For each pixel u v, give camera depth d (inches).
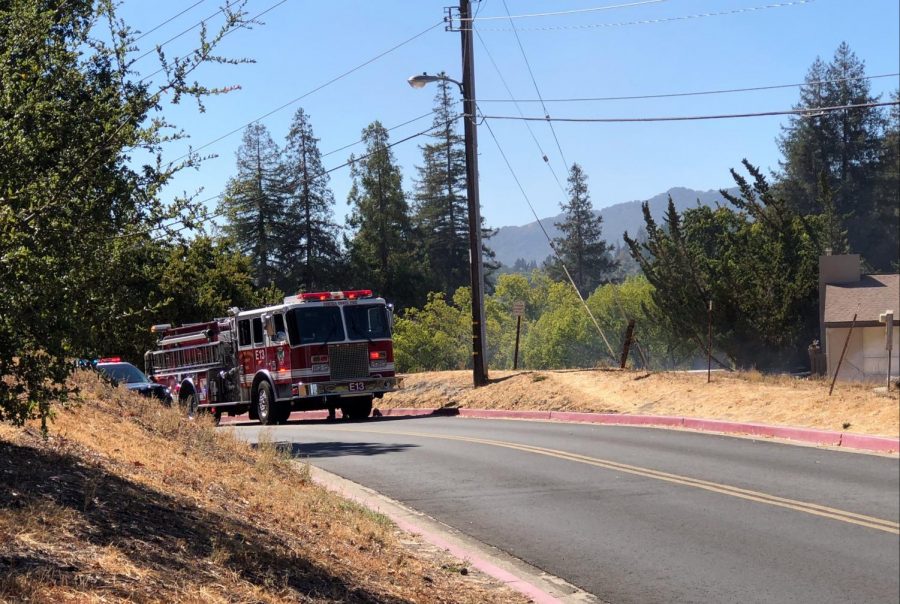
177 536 252.7
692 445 656.4
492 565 358.0
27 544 206.2
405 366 2224.4
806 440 663.1
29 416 277.1
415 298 3705.7
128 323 284.5
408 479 543.2
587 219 5108.3
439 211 4264.3
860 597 313.0
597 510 451.5
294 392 942.4
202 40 284.8
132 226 278.4
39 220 256.4
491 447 676.7
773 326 1592.0
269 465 484.1
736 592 323.0
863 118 3671.3
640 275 2591.0
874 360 1520.7
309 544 313.7
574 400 957.2
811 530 403.5
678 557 368.5
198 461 424.5
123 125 271.9
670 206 1673.2
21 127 264.7
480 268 1154.0
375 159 3742.6
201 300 1414.9
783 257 1648.6
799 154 3700.8
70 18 291.3
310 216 3523.6
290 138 3526.1
